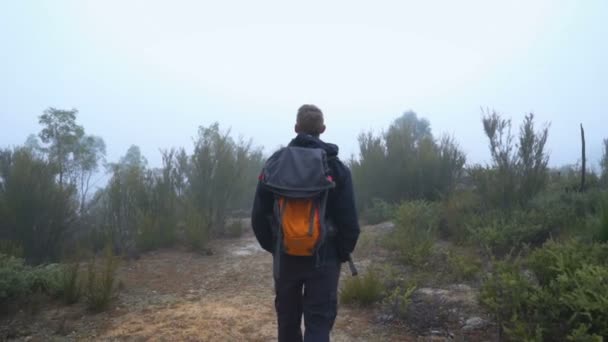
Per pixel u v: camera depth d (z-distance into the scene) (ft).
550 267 10.13
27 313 13.41
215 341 11.26
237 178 27.02
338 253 8.36
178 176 26.40
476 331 11.10
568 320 9.13
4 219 18.53
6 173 19.39
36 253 19.13
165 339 11.43
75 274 14.65
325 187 7.53
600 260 11.39
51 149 30.48
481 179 22.90
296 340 8.52
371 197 31.09
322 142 8.34
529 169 21.90
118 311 13.69
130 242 22.85
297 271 7.98
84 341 11.41
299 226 7.43
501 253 17.78
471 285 14.64
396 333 11.48
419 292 14.20
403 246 18.69
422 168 29.25
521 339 9.10
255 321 12.59
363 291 13.76
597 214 17.10
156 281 17.29
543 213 19.69
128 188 23.54
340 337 11.41
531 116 22.11
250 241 25.59
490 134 22.45
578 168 29.53
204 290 16.08
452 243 20.72
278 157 8.14
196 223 23.48
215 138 27.27
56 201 19.56
